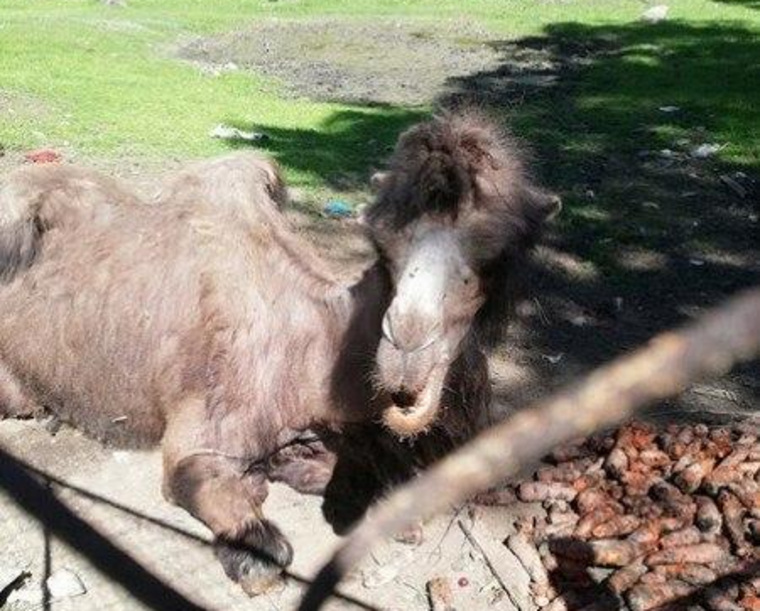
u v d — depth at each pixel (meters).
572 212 4.06
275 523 2.11
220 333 1.87
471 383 1.65
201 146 4.88
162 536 2.09
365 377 1.73
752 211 4.13
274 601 1.89
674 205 4.20
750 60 7.52
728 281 3.46
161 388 1.96
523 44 9.27
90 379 2.10
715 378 2.76
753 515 2.03
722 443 2.32
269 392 1.85
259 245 1.91
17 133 4.84
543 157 4.90
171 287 1.95
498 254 1.42
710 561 1.95
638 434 2.38
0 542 2.06
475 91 7.24
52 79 6.45
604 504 2.14
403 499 0.48
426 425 1.40
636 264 3.59
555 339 3.04
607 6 11.10
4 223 2.17
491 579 1.98
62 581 1.93
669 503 2.11
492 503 2.19
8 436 2.42
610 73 7.43
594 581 1.94
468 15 10.97
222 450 1.88
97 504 2.19
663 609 1.81
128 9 10.99
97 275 2.06
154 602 1.90
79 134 4.96
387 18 10.93
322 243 3.60
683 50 8.26
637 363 0.40
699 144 5.11
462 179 1.37
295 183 4.32
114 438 2.19
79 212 2.16
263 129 5.48
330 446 1.94
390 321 1.36
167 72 7.34
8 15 9.65
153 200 2.17
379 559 2.03
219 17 10.79
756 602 1.80
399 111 6.38
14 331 2.21
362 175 4.55
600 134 5.41
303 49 9.31
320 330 1.80
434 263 1.37
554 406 0.43
